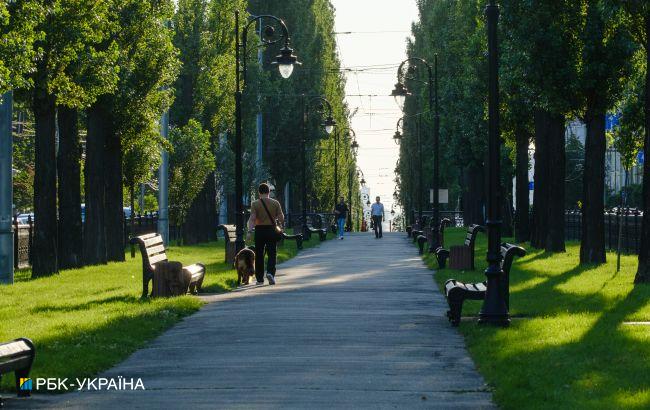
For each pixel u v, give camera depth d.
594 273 47.03
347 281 46.88
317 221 123.50
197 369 21.69
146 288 37.69
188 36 91.62
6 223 49.47
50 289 44.69
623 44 50.09
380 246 88.81
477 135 95.00
